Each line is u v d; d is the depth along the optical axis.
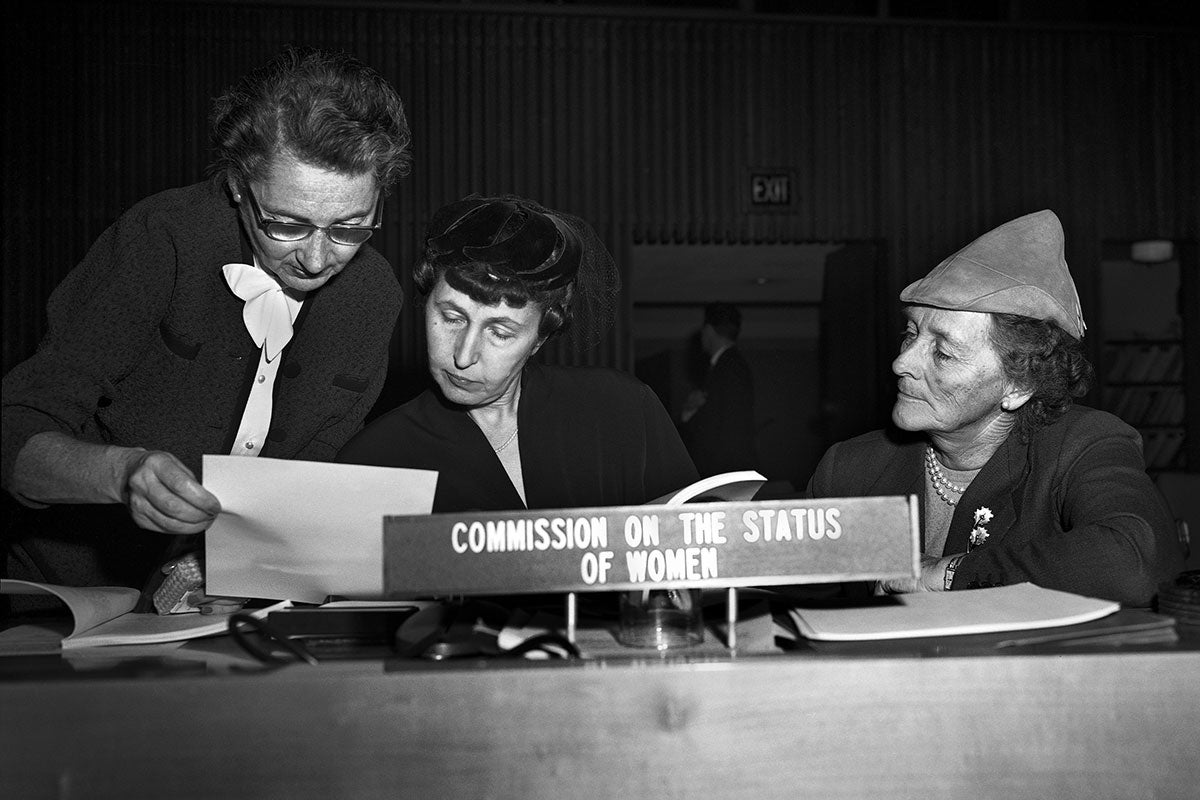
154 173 6.05
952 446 1.40
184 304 1.39
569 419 1.40
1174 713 0.71
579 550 0.75
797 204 6.48
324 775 0.67
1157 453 6.99
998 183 6.61
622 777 0.69
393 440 1.32
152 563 1.56
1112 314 7.73
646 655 0.74
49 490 1.07
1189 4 6.67
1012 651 0.73
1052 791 0.70
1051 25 6.58
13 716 0.67
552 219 1.21
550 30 6.34
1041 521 1.33
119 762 0.67
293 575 1.00
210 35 6.07
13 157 6.00
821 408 8.36
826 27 6.50
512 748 0.68
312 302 1.53
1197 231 6.72
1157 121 6.71
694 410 6.53
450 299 1.14
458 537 0.75
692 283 8.92
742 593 0.98
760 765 0.69
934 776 0.70
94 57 6.02
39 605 1.53
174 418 1.45
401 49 6.23
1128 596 1.09
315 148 1.16
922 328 1.33
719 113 6.45
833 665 0.70
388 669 0.70
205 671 0.71
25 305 6.02
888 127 6.54
